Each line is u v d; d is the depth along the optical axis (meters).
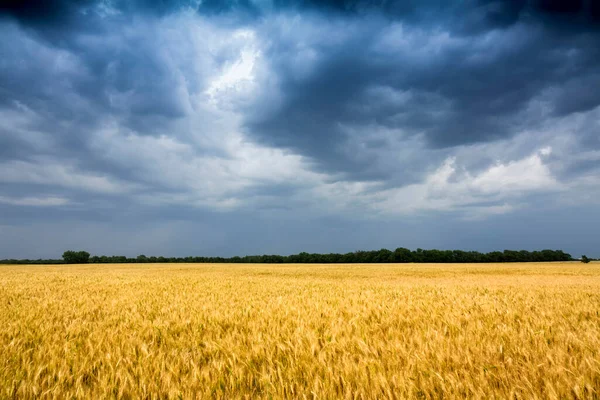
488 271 37.91
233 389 3.07
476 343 4.43
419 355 3.76
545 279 23.23
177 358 3.97
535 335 4.73
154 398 2.86
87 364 3.82
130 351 4.26
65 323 6.38
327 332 5.13
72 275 26.02
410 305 8.14
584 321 5.89
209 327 5.95
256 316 7.00
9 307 8.56
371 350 4.07
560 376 3.05
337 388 3.04
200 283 17.41
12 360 4.04
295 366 3.62
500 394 2.80
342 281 20.12
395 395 2.75
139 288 14.48
